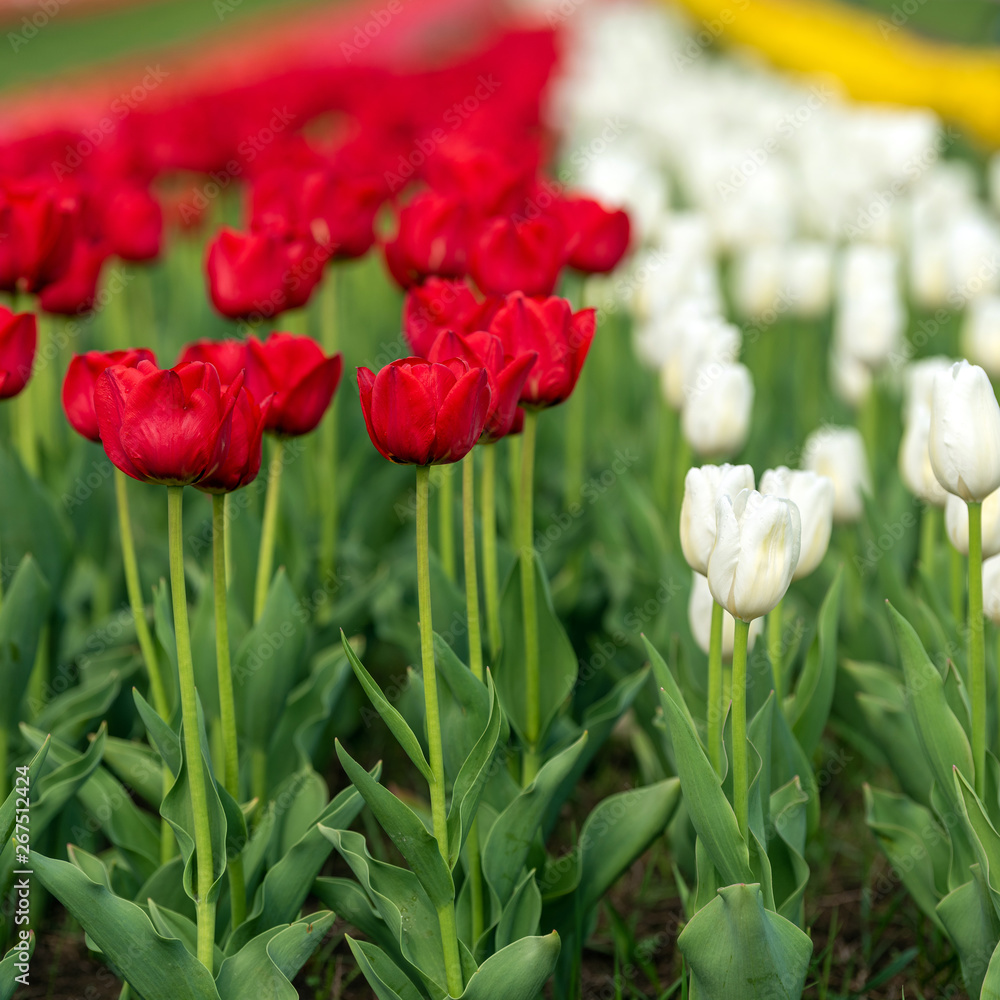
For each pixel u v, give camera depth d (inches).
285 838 86.0
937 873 85.1
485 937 79.5
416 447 63.8
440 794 70.0
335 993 93.1
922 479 92.7
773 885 79.0
